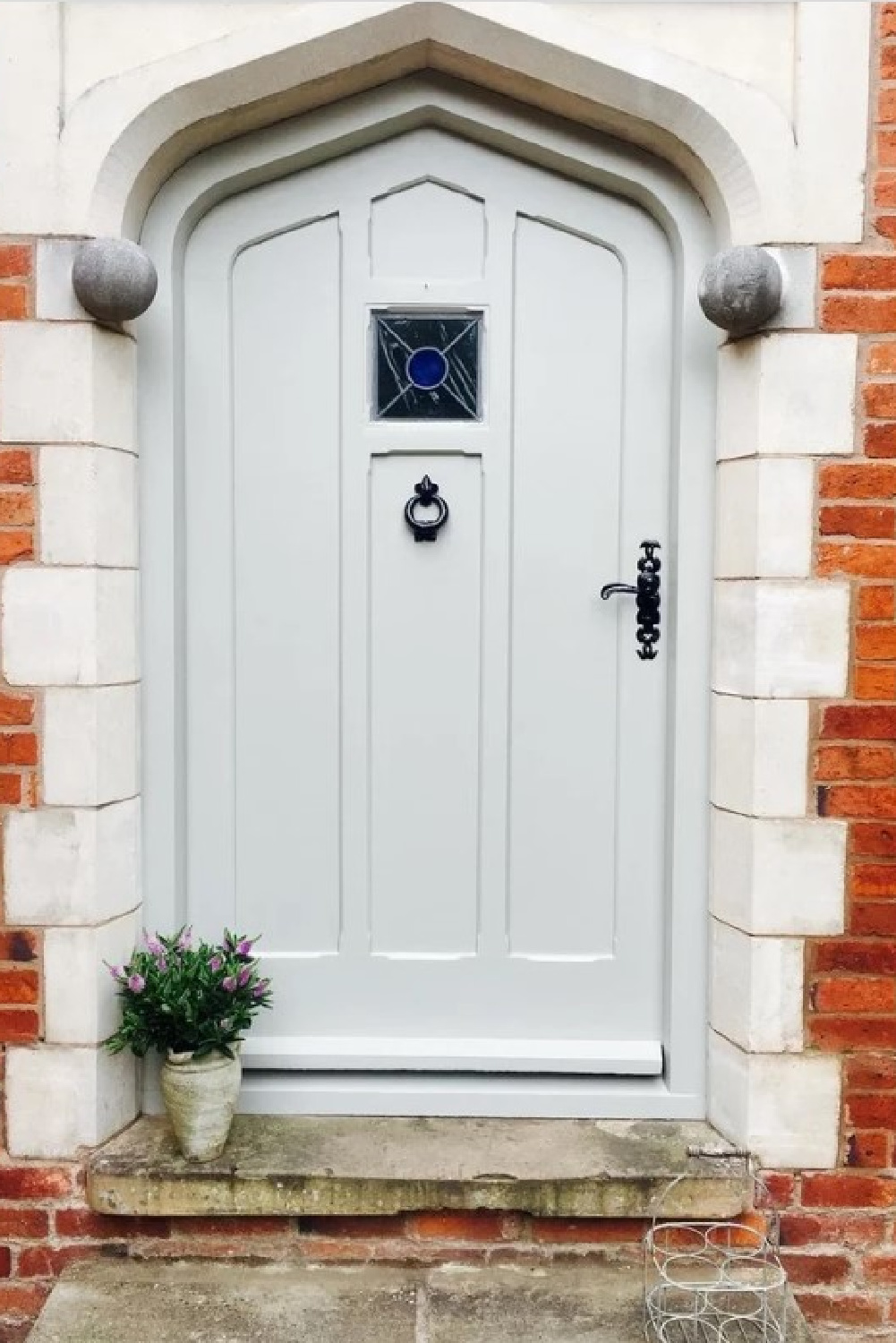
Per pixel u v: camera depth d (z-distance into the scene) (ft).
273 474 7.82
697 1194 7.17
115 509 7.34
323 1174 7.14
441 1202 7.13
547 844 7.95
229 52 6.94
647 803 7.91
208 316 7.74
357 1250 7.34
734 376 7.29
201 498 7.82
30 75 6.97
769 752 7.18
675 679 7.66
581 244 7.75
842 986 7.25
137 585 7.63
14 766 7.23
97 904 7.28
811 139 6.96
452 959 7.99
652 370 7.73
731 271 6.78
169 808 7.75
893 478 7.07
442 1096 7.82
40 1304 7.38
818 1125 7.31
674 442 7.66
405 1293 7.03
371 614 7.87
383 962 8.00
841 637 7.13
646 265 7.70
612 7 6.95
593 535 7.82
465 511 7.84
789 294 7.02
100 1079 7.36
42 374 7.08
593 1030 7.98
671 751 7.75
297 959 7.99
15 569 7.17
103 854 7.33
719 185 7.17
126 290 6.86
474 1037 7.98
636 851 7.93
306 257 7.75
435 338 7.82
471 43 7.07
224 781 7.93
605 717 7.89
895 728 7.15
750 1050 7.29
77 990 7.28
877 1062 7.27
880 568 7.11
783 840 7.22
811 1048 7.29
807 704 7.17
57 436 7.11
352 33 6.96
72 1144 7.34
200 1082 7.13
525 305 7.75
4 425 7.10
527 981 8.00
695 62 6.95
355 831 7.93
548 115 7.46
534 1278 7.19
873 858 7.21
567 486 7.80
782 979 7.26
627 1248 7.30
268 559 7.85
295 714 7.91
